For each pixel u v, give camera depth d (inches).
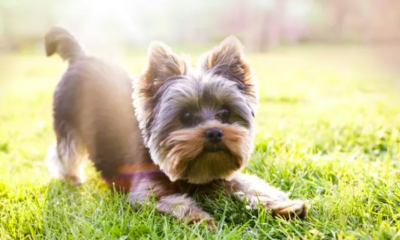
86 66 33.0
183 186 27.3
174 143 25.0
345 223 22.8
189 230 23.0
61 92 33.2
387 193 25.2
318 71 110.6
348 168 29.3
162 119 25.7
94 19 191.5
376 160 32.3
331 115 47.8
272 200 25.8
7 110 61.9
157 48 26.7
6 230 24.1
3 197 28.1
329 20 277.7
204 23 267.7
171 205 25.4
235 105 26.3
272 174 29.6
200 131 24.6
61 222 24.8
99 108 31.2
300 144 33.9
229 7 260.4
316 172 29.6
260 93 72.1
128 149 29.2
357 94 66.6
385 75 100.1
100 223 24.1
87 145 31.8
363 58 156.6
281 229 23.1
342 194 25.2
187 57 28.6
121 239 22.5
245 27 248.5
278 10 229.6
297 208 24.3
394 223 23.2
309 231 22.2
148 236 22.7
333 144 36.6
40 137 45.6
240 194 26.5
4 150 41.0
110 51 190.5
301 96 68.6
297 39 275.9
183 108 25.7
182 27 267.1
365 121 42.2
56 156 33.1
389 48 213.2
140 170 27.8
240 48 27.5
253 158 32.0
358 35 272.4
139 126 27.9
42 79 107.7
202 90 25.7
